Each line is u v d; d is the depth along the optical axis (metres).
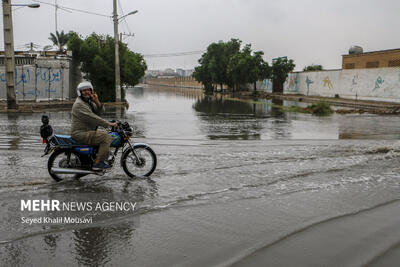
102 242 3.84
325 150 9.34
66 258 3.49
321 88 44.72
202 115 20.52
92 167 5.87
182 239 3.94
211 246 3.78
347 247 3.81
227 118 18.88
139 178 6.31
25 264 3.37
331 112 23.78
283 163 7.73
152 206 4.93
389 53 34.22
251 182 6.21
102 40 33.09
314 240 3.96
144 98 43.31
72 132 5.83
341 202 5.27
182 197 5.33
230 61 54.94
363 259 3.56
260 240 3.93
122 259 3.49
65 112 20.67
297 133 13.13
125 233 4.07
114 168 6.94
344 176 6.74
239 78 53.91
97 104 6.07
